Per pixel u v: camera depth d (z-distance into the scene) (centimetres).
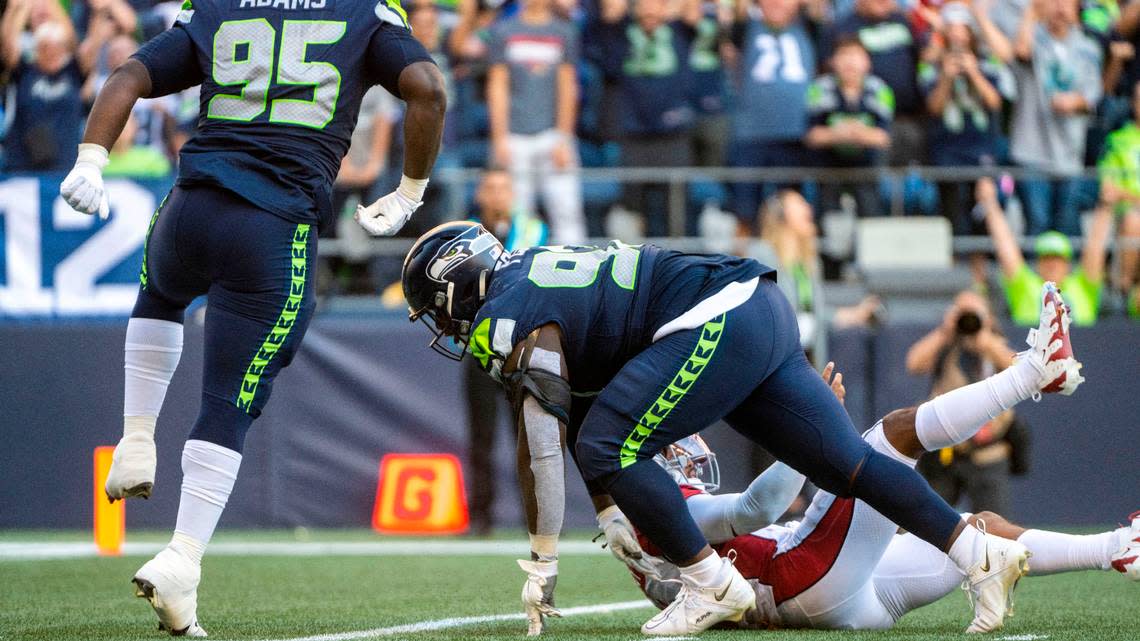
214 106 1382
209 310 1367
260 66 1376
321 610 1697
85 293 3111
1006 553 1280
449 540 2908
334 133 1396
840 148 3394
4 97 3497
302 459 3116
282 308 1360
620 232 3391
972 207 3388
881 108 3422
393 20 1419
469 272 1334
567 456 3125
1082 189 3406
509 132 3500
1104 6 3728
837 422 1295
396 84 1409
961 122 3509
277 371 1384
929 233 3312
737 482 3077
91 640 1320
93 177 1330
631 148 3578
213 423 1352
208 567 2344
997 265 3362
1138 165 3684
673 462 1489
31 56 3472
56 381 3116
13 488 3112
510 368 1285
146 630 1424
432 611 1684
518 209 3300
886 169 3453
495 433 3014
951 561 1359
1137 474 3175
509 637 1315
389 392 3123
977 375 2623
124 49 3503
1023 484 3177
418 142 1407
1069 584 2017
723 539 1429
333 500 3117
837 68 3412
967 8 3566
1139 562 1297
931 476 2505
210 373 1364
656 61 3575
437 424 3117
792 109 3431
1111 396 3183
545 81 3500
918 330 3136
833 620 1363
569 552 2670
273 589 1989
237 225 1342
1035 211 3394
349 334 3130
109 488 1399
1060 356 1280
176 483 3066
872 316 3209
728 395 1278
